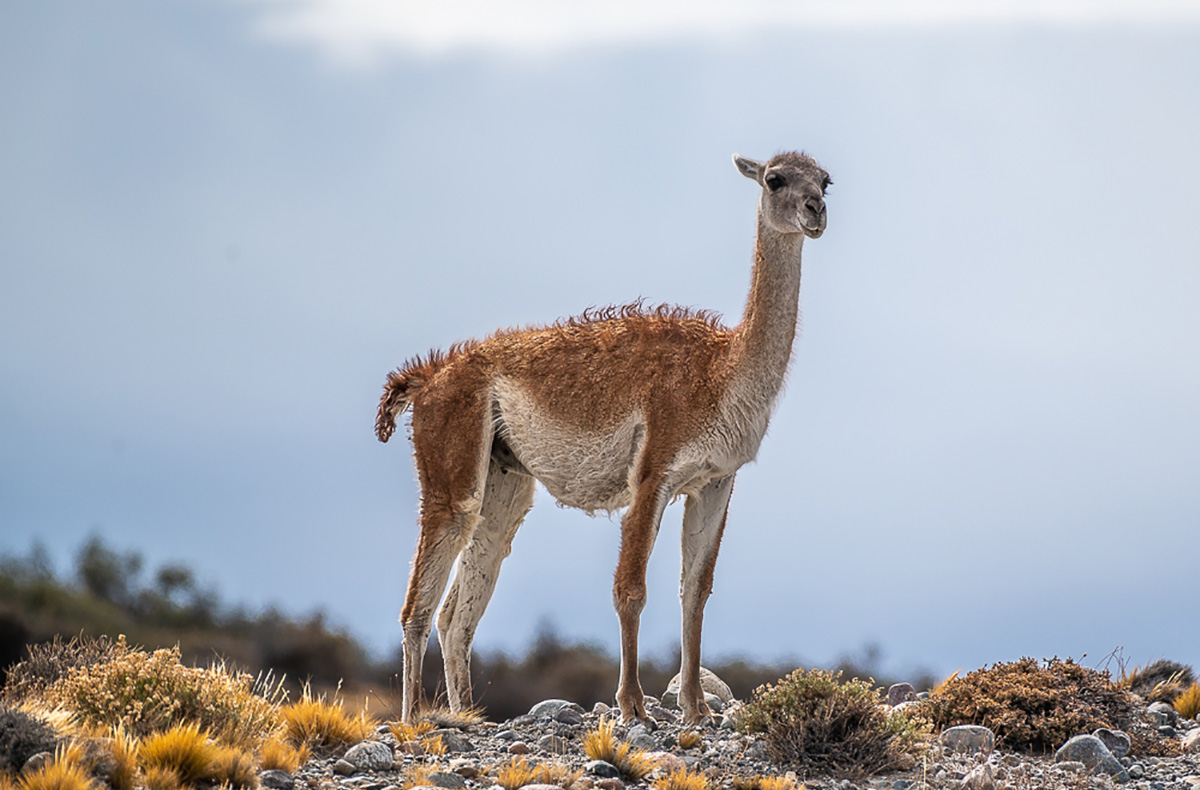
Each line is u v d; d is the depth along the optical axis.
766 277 39.97
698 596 41.16
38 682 40.16
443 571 43.50
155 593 129.12
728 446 40.03
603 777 33.28
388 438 47.53
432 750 36.72
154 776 28.64
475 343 46.44
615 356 42.03
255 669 110.12
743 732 38.09
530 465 43.84
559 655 109.88
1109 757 35.56
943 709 40.81
